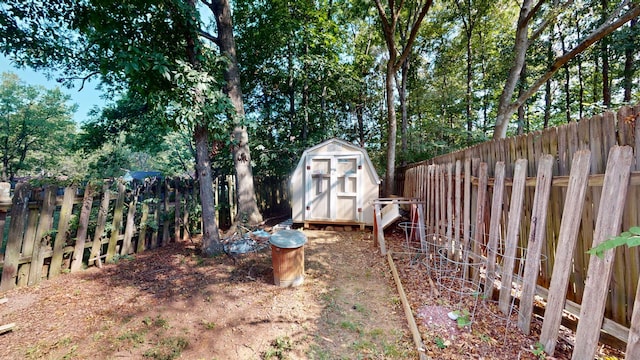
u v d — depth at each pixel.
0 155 21.67
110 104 9.45
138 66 3.43
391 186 7.80
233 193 7.05
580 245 1.87
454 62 12.22
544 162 2.08
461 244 3.40
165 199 5.21
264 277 3.59
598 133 1.69
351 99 11.61
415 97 11.45
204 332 2.42
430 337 2.19
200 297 3.04
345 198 6.32
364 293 3.10
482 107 12.23
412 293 2.98
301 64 8.92
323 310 2.75
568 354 1.86
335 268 3.90
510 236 2.41
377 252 4.57
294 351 2.15
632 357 1.42
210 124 4.37
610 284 1.69
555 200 2.07
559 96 11.83
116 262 4.16
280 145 9.25
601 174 1.64
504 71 9.09
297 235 3.46
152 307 2.82
